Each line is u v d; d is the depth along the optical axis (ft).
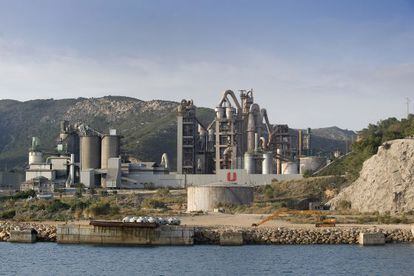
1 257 371.15
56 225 476.95
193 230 431.43
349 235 441.68
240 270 327.47
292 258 367.86
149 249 405.80
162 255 378.12
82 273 318.04
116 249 406.21
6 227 479.00
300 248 414.00
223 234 428.15
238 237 428.56
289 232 442.09
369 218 549.95
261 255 379.96
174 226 430.61
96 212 617.21
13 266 338.95
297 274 318.04
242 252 392.88
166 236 425.69
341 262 352.28
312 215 575.79
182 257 370.53
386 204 644.27
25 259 363.35
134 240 424.46
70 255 378.73
